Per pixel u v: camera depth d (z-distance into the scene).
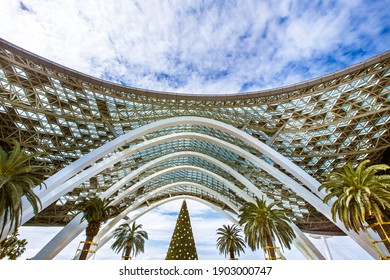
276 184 38.25
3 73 23.03
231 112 32.41
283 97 28.84
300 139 33.22
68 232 24.14
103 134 32.88
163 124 28.00
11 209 12.98
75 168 21.45
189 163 47.56
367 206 14.09
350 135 30.12
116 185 30.69
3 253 28.81
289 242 22.00
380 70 22.59
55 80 25.56
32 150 30.11
